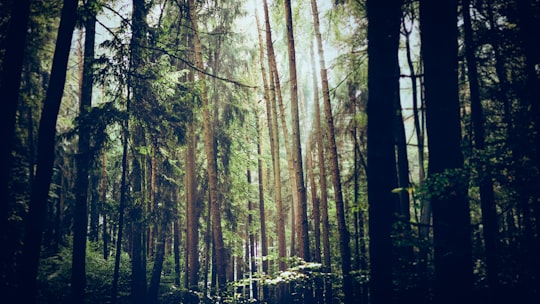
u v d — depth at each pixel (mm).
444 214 4930
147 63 10180
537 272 5332
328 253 13328
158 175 14266
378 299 4094
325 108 12633
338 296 12570
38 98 10859
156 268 13336
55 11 9492
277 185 14664
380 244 4160
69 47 6738
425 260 6430
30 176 10883
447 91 4941
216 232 13023
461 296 4691
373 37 4340
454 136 4930
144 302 12281
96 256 14250
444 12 4953
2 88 5930
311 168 15797
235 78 17375
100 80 9500
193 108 11594
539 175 5117
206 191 18266
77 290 9047
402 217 5250
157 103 10664
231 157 17953
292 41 13789
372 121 4301
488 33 5703
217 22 16172
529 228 5797
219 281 12734
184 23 14453
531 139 5188
